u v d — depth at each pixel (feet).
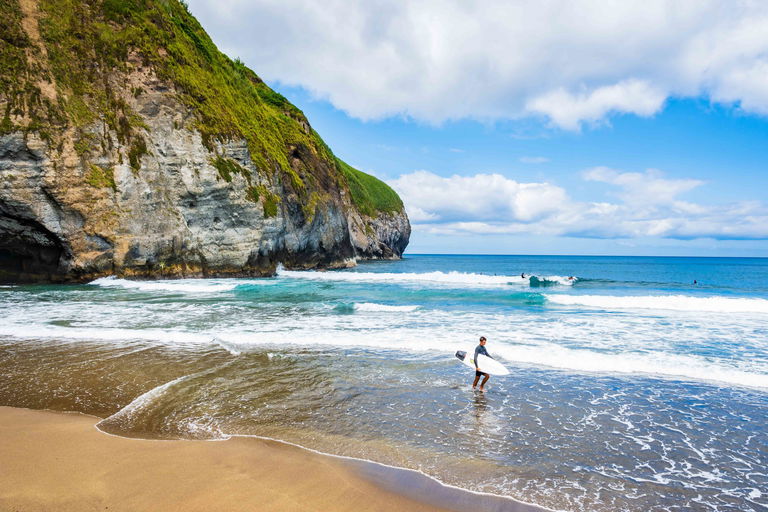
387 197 430.61
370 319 55.47
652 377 31.83
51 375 29.86
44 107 84.28
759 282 156.97
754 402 26.86
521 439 21.17
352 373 31.86
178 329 46.75
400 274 130.11
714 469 18.51
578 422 23.47
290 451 19.22
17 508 13.23
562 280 122.21
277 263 136.87
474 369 33.50
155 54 105.09
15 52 84.38
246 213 117.08
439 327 50.19
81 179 86.58
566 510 15.19
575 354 37.93
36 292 75.15
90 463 16.93
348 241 216.33
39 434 19.81
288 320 53.88
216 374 30.96
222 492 15.15
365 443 20.39
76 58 92.32
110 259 91.25
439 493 16.08
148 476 16.06
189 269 106.32
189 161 104.37
